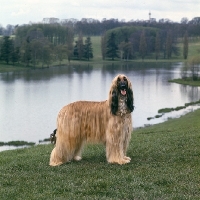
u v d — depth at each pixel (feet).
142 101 223.10
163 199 26.43
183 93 258.98
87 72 411.13
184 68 357.20
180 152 40.06
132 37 640.99
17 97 235.61
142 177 31.53
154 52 628.28
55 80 333.83
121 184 30.09
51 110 191.93
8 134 140.15
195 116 152.46
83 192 28.96
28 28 610.24
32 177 33.71
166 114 178.60
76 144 36.76
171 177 30.94
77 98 231.50
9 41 470.39
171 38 625.82
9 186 31.96
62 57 524.93
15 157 47.75
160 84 307.58
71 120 36.42
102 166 35.42
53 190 29.89
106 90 268.82
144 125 148.97
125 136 36.35
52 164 37.29
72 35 650.43
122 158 36.40
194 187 28.50
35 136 137.08
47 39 575.38
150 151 41.68
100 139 36.65
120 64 525.34
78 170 34.76
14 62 469.57
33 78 350.02
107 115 35.88
